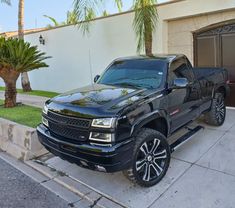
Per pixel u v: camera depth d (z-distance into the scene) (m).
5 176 4.32
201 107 5.45
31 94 12.74
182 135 5.24
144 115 3.57
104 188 3.78
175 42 9.04
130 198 3.49
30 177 4.27
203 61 8.59
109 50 10.77
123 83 4.55
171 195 3.49
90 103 3.53
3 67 8.06
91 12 8.05
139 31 8.00
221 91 6.50
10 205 3.45
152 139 3.69
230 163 4.31
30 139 4.99
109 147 3.16
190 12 8.23
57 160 4.84
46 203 3.49
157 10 8.91
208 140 5.38
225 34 8.05
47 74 14.33
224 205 3.22
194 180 3.83
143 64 4.77
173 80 4.39
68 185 3.92
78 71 12.48
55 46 13.49
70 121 3.49
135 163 3.46
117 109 3.29
